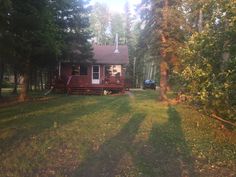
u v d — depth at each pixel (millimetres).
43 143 12477
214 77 12383
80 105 25688
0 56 24828
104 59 44875
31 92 41156
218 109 13289
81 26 37969
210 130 16688
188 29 26812
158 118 19875
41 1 21656
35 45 26141
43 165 9836
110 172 9422
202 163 10789
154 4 29234
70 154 11117
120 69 45281
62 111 21750
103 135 14289
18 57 26438
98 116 19844
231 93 11883
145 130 15828
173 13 27500
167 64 28797
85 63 42594
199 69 12812
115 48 48125
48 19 23531
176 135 15047
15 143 12367
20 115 19547
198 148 12766
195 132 16047
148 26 29984
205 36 13133
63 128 15578
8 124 16375
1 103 26688
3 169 9375
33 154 10961
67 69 43406
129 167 9938
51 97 33188
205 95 12305
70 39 36938
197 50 13266
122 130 15602
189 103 14914
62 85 40656
